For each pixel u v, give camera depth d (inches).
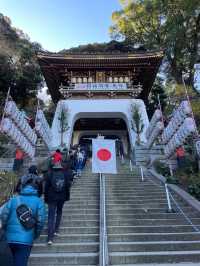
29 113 1264.8
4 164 643.5
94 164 408.2
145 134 921.5
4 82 1275.8
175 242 288.2
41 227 204.8
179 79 1445.6
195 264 254.4
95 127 1366.9
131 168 700.0
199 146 538.0
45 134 792.9
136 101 1074.1
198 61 1370.6
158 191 480.7
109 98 1104.8
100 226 294.5
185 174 546.6
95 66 1104.8
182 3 1339.8
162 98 1437.0
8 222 202.4
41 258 265.0
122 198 444.1
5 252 275.0
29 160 672.4
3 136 698.8
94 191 483.5
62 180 297.0
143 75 1176.2
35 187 219.8
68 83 1155.3
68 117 1036.5
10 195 410.0
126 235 305.1
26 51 1439.5
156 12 1477.6
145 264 257.3
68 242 303.1
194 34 1401.3
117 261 261.3
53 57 1045.8
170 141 626.5
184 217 361.1
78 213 379.9
